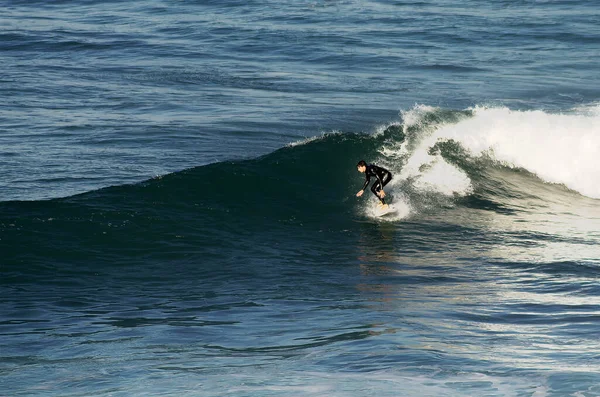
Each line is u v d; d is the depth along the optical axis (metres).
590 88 120.94
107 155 74.12
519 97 114.19
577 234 60.97
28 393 28.22
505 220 64.25
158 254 52.72
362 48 148.00
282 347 34.56
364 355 31.70
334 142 72.44
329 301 44.22
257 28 166.62
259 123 89.44
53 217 54.97
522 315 39.62
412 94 112.81
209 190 62.66
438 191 68.94
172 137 81.56
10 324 40.09
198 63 130.75
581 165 76.25
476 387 26.08
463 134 77.19
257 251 54.50
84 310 42.88
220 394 26.22
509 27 173.00
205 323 39.94
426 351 31.88
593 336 34.72
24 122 86.19
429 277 49.38
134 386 28.27
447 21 178.38
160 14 185.00
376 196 63.28
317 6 196.12
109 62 129.88
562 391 25.27
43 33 155.75
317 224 60.44
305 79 120.50
